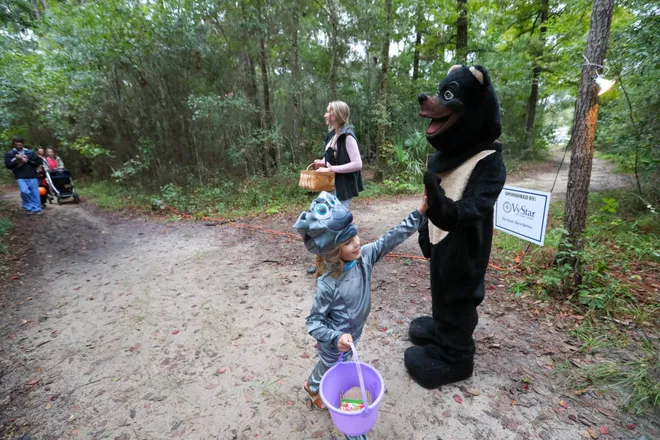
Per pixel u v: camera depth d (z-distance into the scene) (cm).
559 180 992
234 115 907
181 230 611
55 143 1263
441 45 1177
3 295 373
